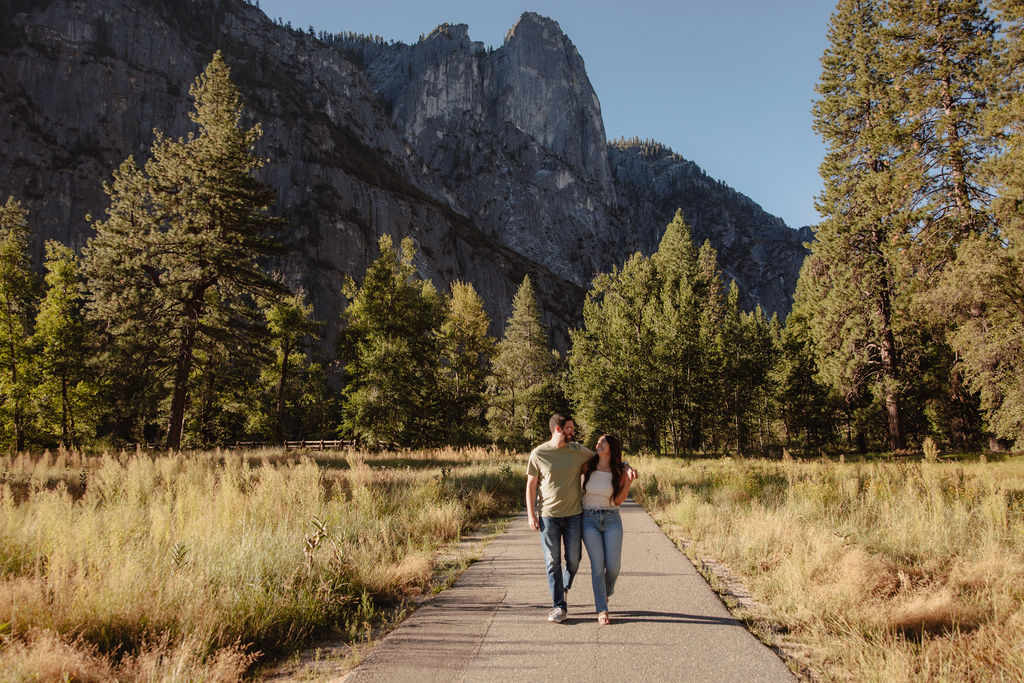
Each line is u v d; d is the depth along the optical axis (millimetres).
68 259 32938
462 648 4164
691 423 45375
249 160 30047
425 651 4105
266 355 31594
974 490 9969
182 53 126875
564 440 5168
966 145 25984
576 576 6484
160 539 6512
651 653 4031
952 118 26375
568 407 46281
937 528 7406
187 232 27797
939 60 28172
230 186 28500
